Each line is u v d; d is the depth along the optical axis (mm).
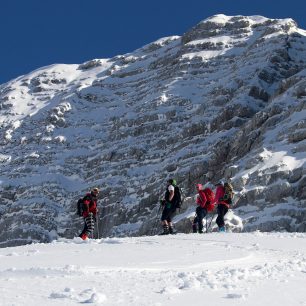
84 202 21547
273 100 60344
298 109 52812
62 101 105375
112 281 8828
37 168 88500
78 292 7781
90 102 105625
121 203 70438
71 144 93312
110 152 83688
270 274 9852
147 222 58875
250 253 12969
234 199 43781
